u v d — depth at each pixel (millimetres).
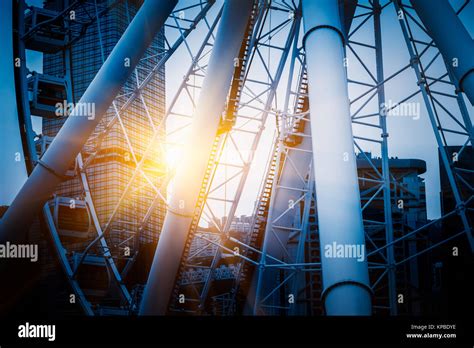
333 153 28297
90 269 65188
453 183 50562
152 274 44500
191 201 43062
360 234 27375
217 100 41844
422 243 81438
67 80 58594
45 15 57594
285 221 58656
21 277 57250
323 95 29328
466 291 73938
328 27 30797
